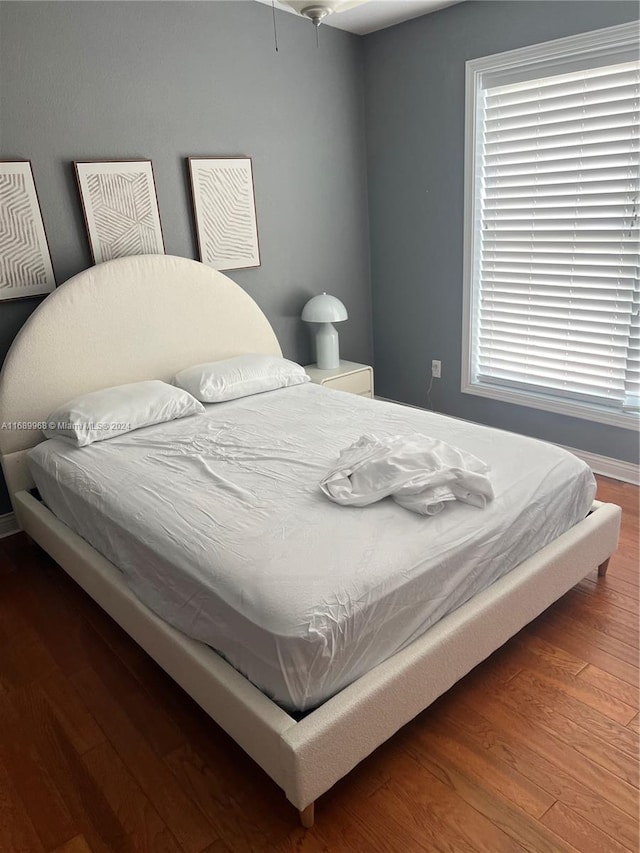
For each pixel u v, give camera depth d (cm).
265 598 150
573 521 222
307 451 240
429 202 384
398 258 416
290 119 366
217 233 345
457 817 151
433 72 357
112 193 301
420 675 162
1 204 271
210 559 168
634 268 301
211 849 147
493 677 195
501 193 348
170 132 318
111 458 245
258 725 144
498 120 337
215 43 324
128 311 303
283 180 372
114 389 288
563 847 142
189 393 306
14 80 266
